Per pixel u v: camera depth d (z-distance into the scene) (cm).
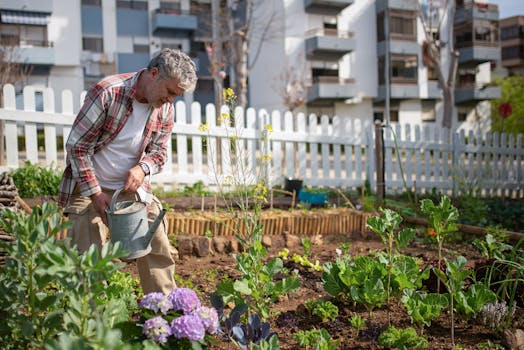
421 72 3136
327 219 584
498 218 777
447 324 300
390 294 329
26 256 209
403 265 323
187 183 820
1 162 786
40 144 1842
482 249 412
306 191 701
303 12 2884
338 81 2920
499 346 266
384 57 3038
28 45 2650
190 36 3069
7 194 402
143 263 293
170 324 210
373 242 557
